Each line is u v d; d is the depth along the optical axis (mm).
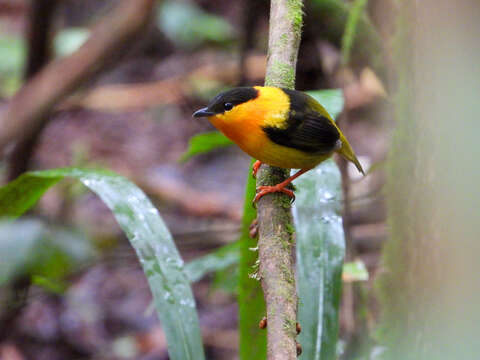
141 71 19844
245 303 6652
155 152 17391
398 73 6352
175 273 5875
